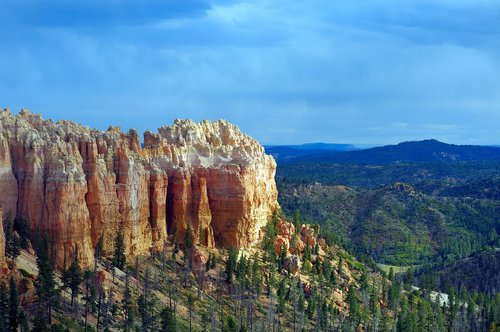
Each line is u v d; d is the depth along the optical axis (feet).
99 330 533.96
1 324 459.73
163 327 556.51
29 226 595.88
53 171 600.39
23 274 540.11
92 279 580.71
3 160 592.60
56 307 532.32
